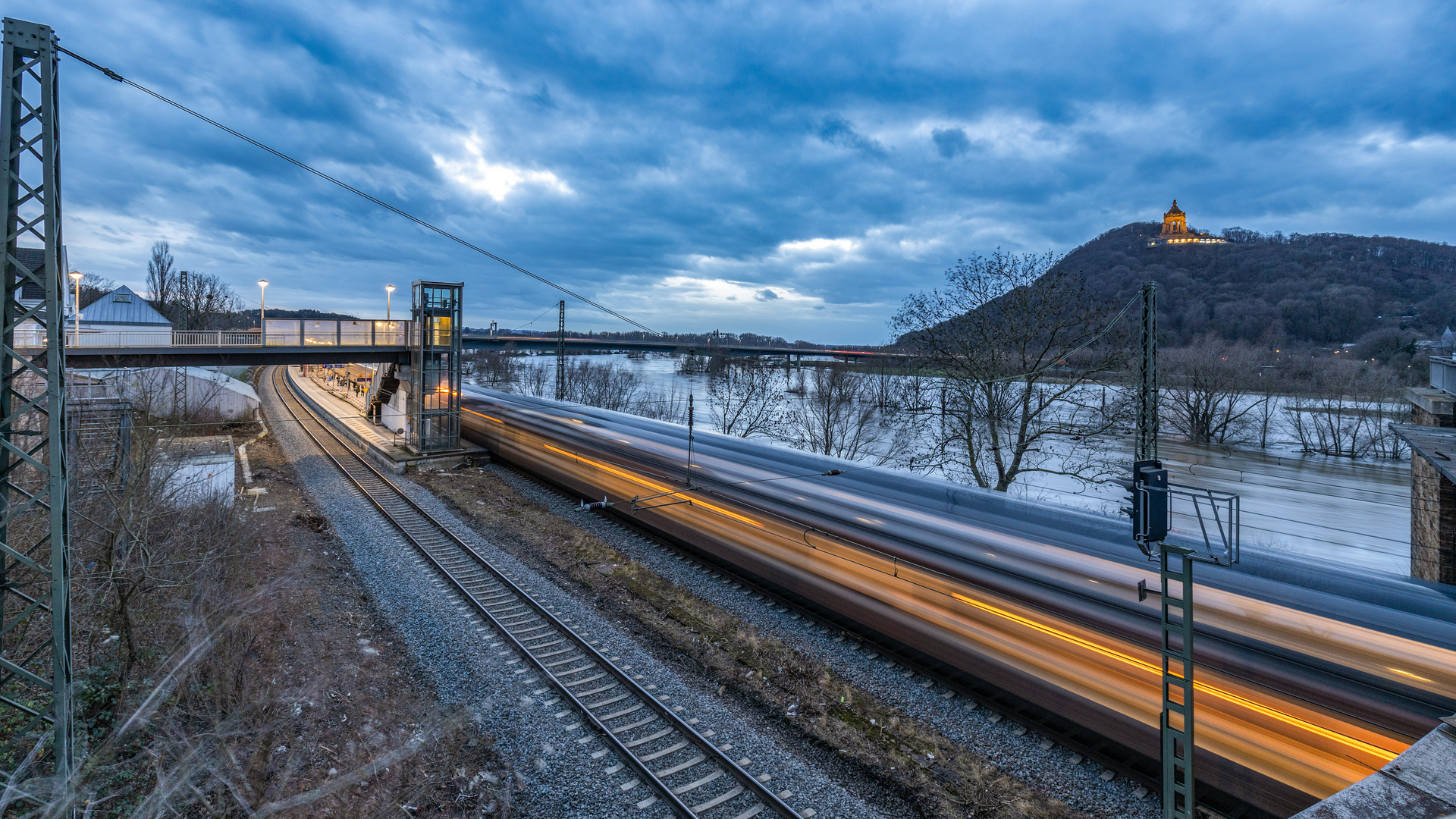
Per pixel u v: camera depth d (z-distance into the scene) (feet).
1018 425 82.23
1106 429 68.03
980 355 73.97
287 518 64.44
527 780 28.60
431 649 40.06
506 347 216.54
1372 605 26.32
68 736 24.38
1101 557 33.14
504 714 33.58
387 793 27.58
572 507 74.33
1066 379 71.87
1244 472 131.64
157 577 38.58
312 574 50.19
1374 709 23.99
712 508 56.90
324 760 29.35
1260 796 25.84
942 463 79.05
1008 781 29.35
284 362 91.25
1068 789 28.68
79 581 38.60
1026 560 35.19
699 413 175.42
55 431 22.68
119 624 36.29
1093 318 68.44
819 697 35.94
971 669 35.68
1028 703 33.09
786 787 28.58
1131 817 26.99
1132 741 29.25
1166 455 147.33
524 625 44.04
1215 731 27.07
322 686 34.78
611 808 27.12
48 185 22.45
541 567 55.31
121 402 52.13
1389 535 90.33
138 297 163.12
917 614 38.70
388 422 118.32
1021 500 42.80
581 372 218.59
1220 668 27.27
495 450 102.37
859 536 43.45
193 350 81.35
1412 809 14.84
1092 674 30.81
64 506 22.90
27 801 24.47
